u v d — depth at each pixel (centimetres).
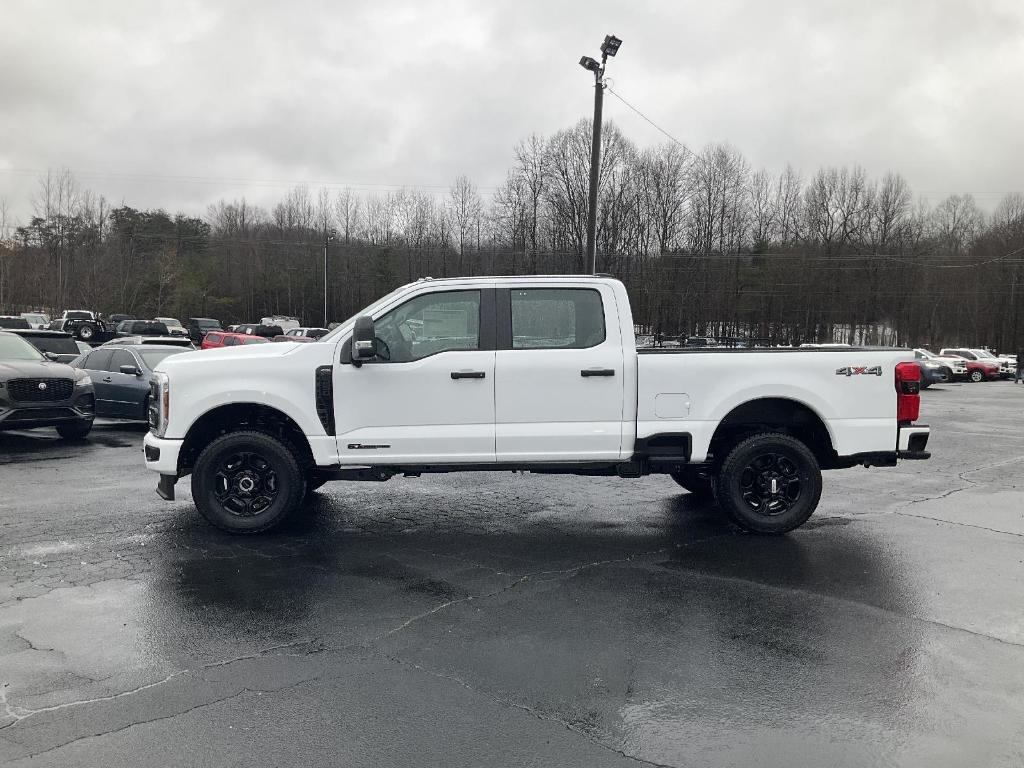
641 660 370
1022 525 659
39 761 276
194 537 592
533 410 585
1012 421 1678
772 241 5759
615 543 589
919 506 741
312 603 447
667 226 5178
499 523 654
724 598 461
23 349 1163
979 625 418
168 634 398
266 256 7450
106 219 6003
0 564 520
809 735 299
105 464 944
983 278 6206
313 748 287
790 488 612
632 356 587
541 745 291
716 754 285
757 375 592
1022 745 292
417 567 522
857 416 598
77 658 367
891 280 5816
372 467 598
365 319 556
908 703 326
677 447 595
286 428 627
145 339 1766
